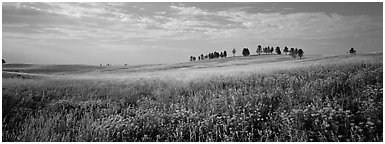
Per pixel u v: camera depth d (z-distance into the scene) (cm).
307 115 605
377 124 566
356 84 867
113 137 576
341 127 564
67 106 799
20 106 762
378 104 643
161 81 1284
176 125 630
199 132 582
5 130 588
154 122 643
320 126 557
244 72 1369
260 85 995
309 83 893
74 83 1291
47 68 7394
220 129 602
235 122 598
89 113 714
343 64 1409
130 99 903
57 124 630
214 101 771
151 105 800
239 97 795
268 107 712
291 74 1209
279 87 891
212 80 1142
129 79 1554
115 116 676
